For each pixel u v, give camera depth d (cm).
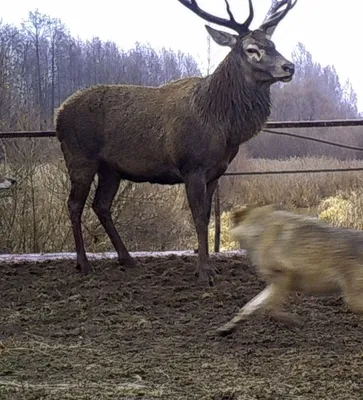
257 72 429
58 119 474
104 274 456
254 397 240
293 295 393
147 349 307
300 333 326
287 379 262
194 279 440
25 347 311
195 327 343
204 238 436
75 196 472
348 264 284
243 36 432
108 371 274
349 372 269
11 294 412
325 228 296
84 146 466
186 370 275
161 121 443
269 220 308
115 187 488
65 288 427
